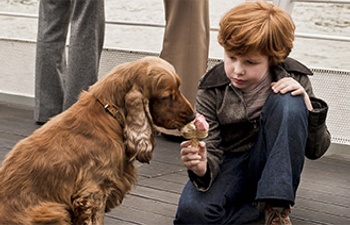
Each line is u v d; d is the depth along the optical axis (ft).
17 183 6.38
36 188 6.36
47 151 6.46
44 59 14.06
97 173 6.46
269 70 7.70
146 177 10.32
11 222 6.25
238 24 7.10
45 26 13.98
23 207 6.31
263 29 7.03
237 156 8.10
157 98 6.61
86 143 6.48
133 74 6.65
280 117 7.05
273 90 7.32
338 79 12.46
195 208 7.68
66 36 14.21
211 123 7.88
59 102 14.34
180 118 6.70
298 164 7.07
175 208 8.72
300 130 7.02
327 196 9.72
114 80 6.72
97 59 12.92
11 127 13.96
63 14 13.85
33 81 16.62
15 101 16.96
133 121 6.55
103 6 12.78
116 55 14.78
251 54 7.08
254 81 7.36
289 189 6.83
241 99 7.68
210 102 7.90
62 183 6.40
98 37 12.83
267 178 6.90
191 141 7.20
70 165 6.41
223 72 7.89
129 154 6.63
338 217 8.70
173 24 12.60
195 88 12.60
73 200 6.45
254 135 7.89
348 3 12.51
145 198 9.12
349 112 12.44
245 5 7.41
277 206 7.05
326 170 11.43
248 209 8.17
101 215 6.55
